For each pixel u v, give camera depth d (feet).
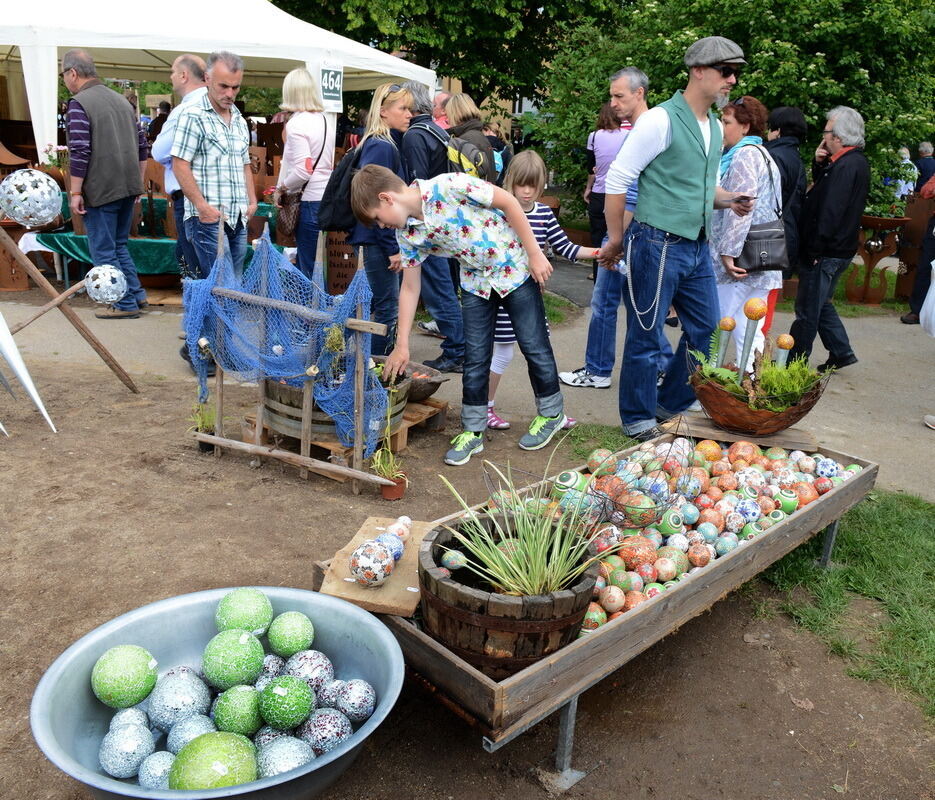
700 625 10.83
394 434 15.33
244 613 7.56
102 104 22.24
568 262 41.88
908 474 16.06
